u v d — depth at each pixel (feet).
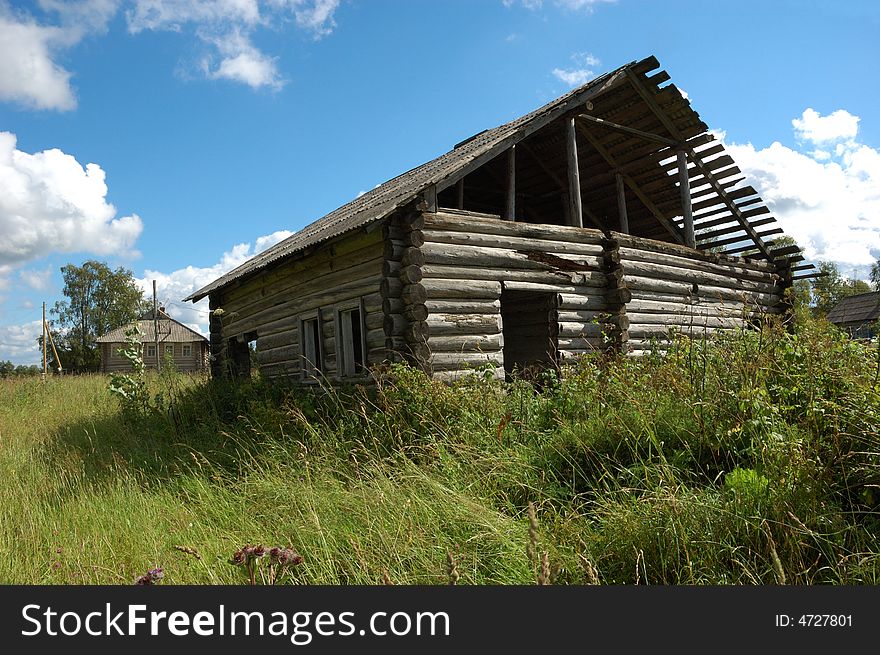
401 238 29.12
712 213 45.55
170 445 28.78
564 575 12.42
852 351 17.07
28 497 21.08
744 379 17.75
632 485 15.38
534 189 48.70
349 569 13.55
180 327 155.33
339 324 33.27
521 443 19.69
